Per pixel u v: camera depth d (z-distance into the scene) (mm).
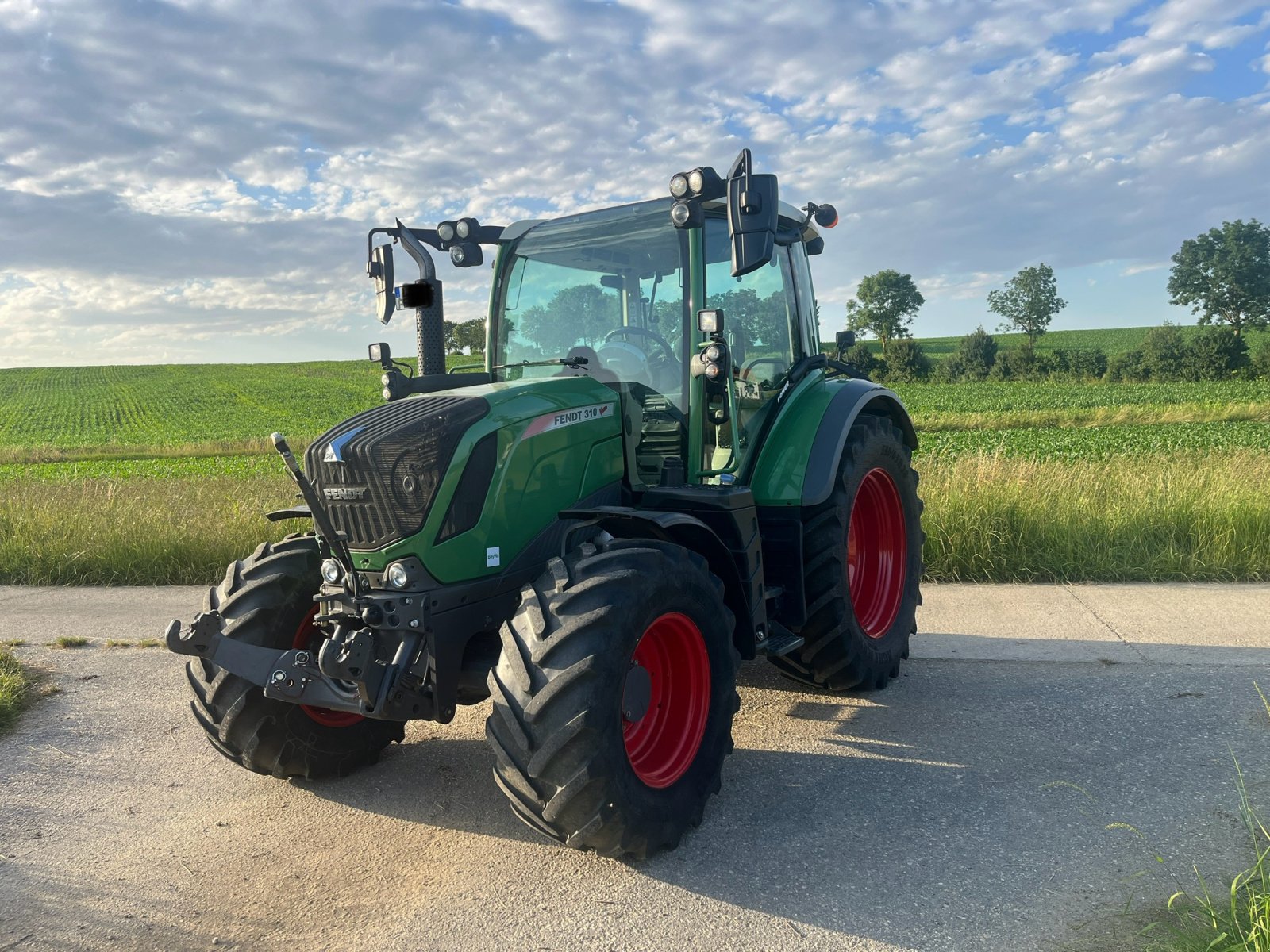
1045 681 4832
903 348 67938
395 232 4027
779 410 4633
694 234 3996
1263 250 85375
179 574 8656
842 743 4117
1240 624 5723
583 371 4184
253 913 2867
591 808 2842
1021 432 24719
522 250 4434
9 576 8812
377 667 3086
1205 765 3650
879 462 5047
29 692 5199
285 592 3691
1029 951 2490
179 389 75250
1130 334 115000
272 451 33688
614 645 2898
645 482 4145
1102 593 6734
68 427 51281
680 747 3320
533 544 3516
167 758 4227
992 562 7402
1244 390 43125
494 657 3355
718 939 2613
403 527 3158
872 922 2668
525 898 2885
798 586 4359
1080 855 2996
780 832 3268
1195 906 2641
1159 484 8375
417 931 2719
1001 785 3572
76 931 2797
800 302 5188
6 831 3516
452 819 3516
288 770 3736
